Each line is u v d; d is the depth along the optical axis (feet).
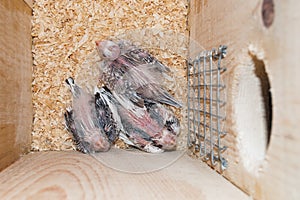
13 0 0.73
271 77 0.41
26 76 0.82
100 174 0.62
